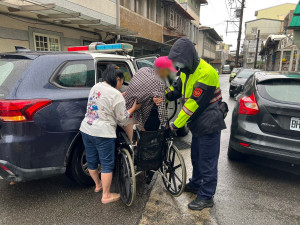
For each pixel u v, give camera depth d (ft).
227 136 16.83
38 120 7.46
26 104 7.23
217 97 8.04
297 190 9.65
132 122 9.39
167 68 7.63
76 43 29.86
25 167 7.50
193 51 7.20
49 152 7.83
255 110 10.04
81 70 9.05
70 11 19.93
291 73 11.39
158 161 8.36
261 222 7.64
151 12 48.65
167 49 53.16
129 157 7.91
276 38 63.21
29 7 18.49
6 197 8.75
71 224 7.37
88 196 8.91
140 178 10.43
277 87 10.13
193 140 8.74
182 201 8.72
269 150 9.62
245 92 11.78
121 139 9.14
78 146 8.72
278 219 7.81
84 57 9.28
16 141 7.26
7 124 7.26
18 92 7.38
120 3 37.04
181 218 7.75
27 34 23.07
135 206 8.36
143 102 8.18
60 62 8.54
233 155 12.13
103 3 31.53
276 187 9.86
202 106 7.54
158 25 50.90
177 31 62.03
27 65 8.00
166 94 8.87
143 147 7.93
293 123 9.35
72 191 9.23
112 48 11.38
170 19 56.34
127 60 11.42
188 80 7.63
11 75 7.86
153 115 8.68
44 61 8.25
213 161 8.08
